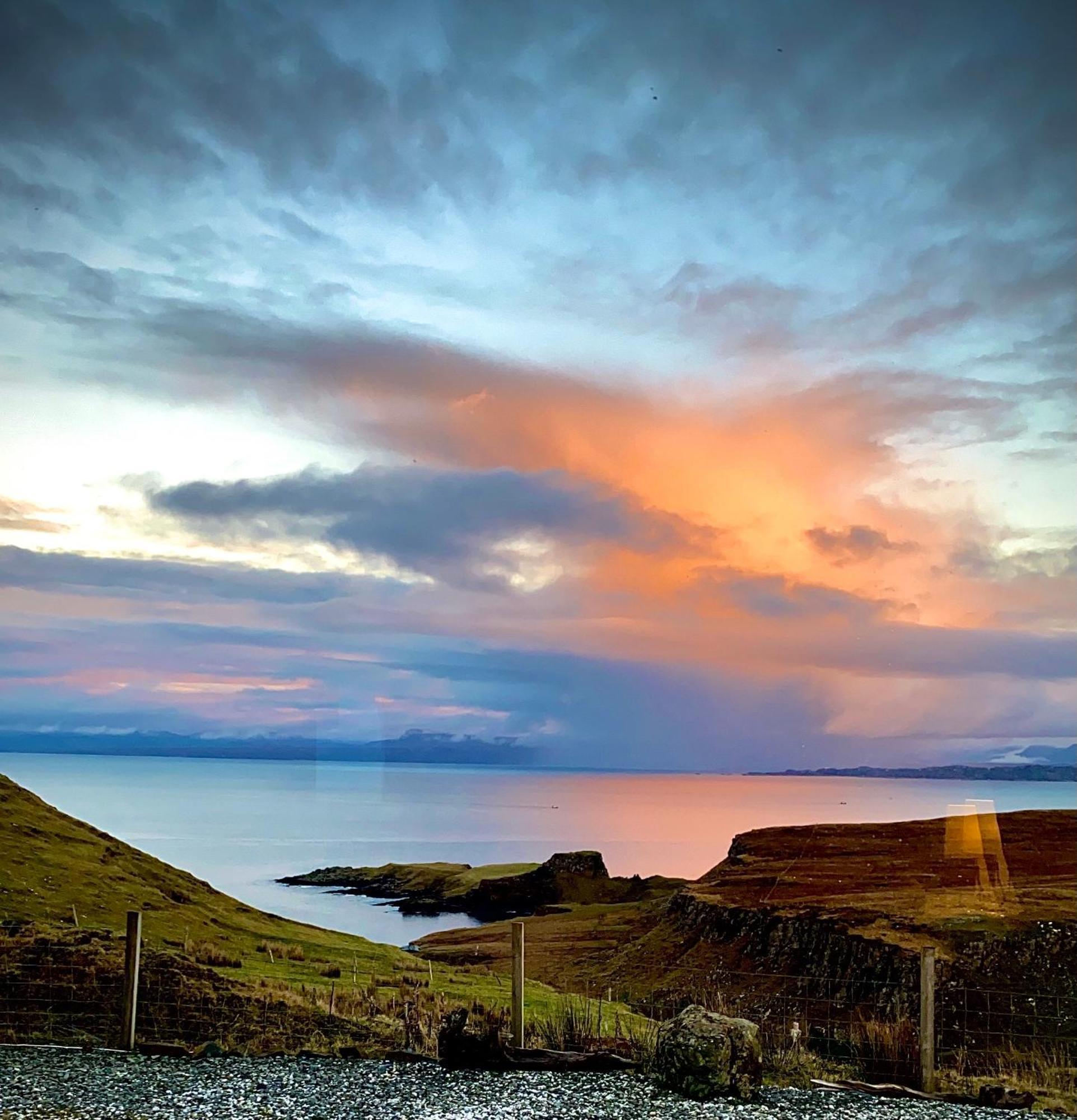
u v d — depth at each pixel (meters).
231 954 26.73
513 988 15.23
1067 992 26.19
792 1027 18.14
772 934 34.81
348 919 74.31
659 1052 13.43
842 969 30.62
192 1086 13.03
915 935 30.72
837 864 46.00
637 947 40.16
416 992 23.09
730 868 48.72
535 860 124.06
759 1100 12.88
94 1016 17.20
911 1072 16.05
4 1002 17.56
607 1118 11.85
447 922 73.62
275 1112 11.92
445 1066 14.22
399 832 160.50
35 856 34.16
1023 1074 16.64
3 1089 12.80
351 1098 12.58
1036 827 48.06
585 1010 21.48
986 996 24.84
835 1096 13.40
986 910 32.22
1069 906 32.28
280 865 107.56
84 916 28.16
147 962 19.84
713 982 33.44
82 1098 12.40
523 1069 14.23
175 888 36.56
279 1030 16.84
